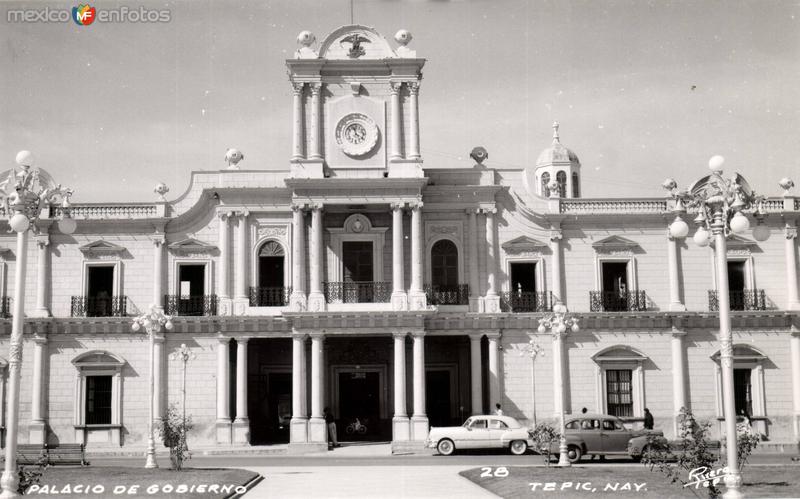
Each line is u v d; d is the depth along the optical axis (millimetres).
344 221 48031
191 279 47812
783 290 47406
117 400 46219
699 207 25359
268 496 26703
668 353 47281
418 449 43281
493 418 41562
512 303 47469
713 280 47688
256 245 47500
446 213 48062
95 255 47250
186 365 46594
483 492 27359
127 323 46500
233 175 47938
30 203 24953
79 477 30297
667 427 46719
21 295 24219
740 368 47000
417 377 45375
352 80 47562
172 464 34125
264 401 49031
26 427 45875
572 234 48062
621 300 47625
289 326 46562
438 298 47219
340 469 34688
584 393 46938
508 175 48594
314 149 46812
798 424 46438
